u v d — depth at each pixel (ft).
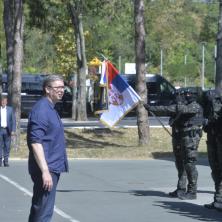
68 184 52.90
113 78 51.26
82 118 127.44
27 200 44.09
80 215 38.68
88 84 154.10
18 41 80.43
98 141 94.02
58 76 27.71
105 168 65.98
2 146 67.05
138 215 38.73
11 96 82.23
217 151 39.65
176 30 244.22
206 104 39.73
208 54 299.17
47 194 27.02
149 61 259.60
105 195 46.78
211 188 50.80
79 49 124.16
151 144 86.48
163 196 46.42
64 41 139.44
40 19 113.19
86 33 140.97
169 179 56.90
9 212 39.42
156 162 73.26
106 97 51.98
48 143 26.99
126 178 57.52
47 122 26.86
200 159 75.51
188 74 265.95
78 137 95.30
